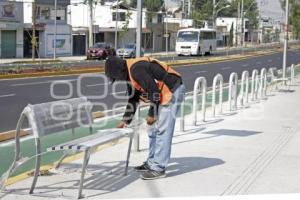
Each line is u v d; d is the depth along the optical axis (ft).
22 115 19.26
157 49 263.49
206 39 206.18
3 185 19.77
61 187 20.66
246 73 51.90
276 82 68.23
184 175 22.95
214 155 27.25
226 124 38.29
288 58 185.57
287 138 32.58
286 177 22.84
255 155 27.35
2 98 54.34
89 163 24.90
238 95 55.83
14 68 90.74
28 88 65.87
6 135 32.27
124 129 23.16
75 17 244.22
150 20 258.37
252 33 420.77
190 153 27.71
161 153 22.17
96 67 105.19
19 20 165.17
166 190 20.57
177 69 115.24
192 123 38.09
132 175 22.81
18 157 19.70
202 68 121.19
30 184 20.99
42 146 29.89
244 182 21.94
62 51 187.21
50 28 179.42
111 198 19.30
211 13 335.06
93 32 209.77
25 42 171.12
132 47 169.99
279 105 50.65
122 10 245.86
